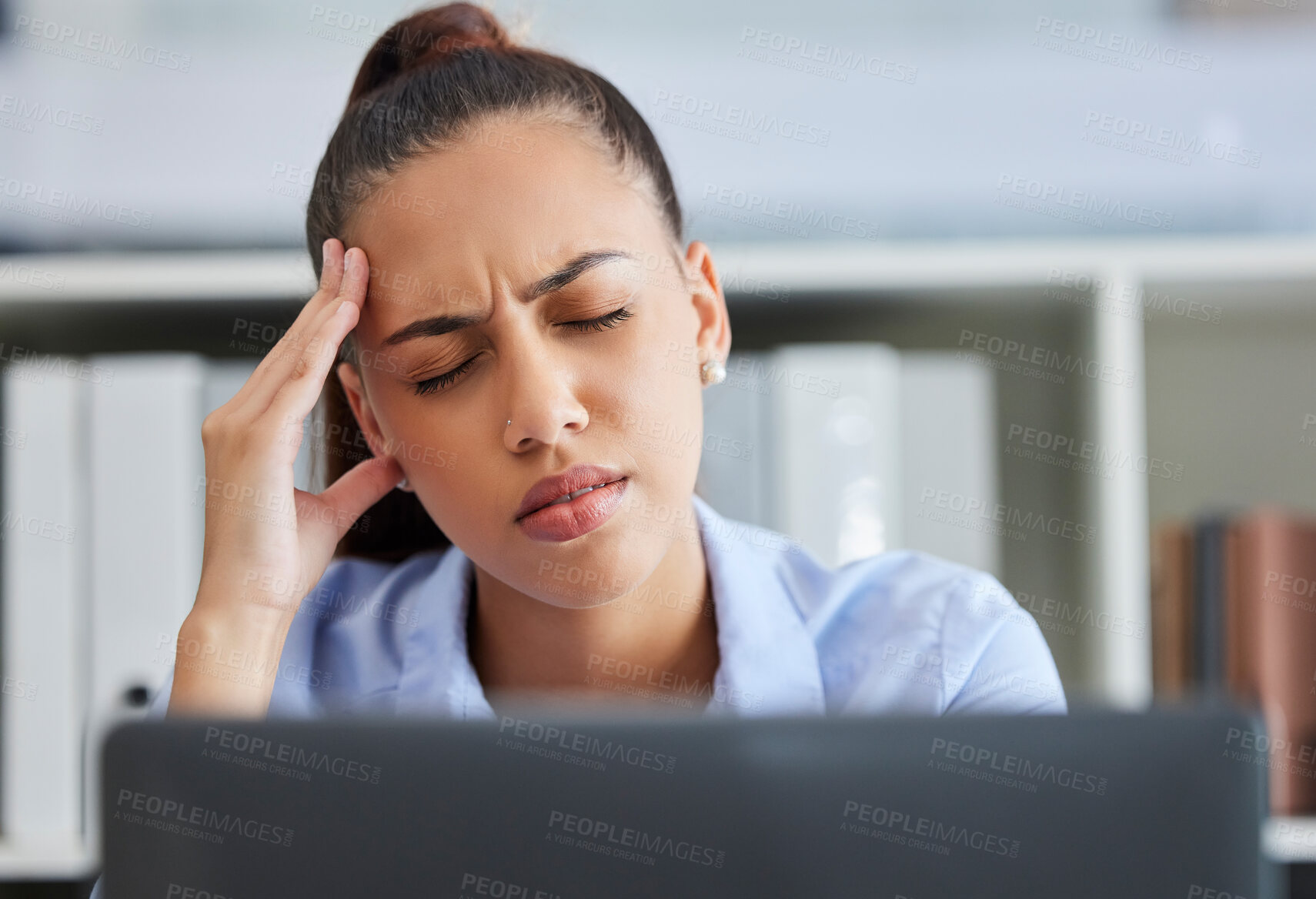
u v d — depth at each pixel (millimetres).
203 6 1402
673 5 1438
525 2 1284
